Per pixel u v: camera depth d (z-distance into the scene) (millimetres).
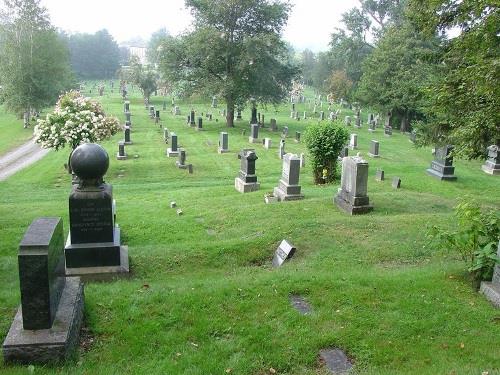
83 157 9688
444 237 8602
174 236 14016
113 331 6547
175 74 48781
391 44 49438
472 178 24047
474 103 12938
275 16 46531
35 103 52875
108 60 141000
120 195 20953
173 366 5758
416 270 9352
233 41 46750
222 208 17234
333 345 6414
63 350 5621
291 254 11297
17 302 7391
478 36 11867
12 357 5520
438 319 7047
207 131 44531
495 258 7809
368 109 56500
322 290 7980
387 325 6863
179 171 26969
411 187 21719
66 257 9844
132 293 7711
